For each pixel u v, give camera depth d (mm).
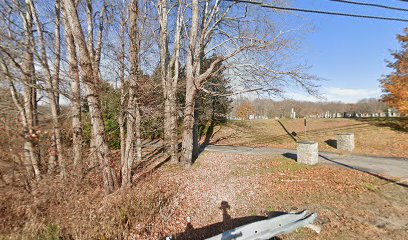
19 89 7629
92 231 4789
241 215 6340
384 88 15180
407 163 10680
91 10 8516
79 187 6605
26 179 6703
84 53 6789
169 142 12500
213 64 10766
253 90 10953
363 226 5254
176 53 12898
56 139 7938
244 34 10828
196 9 11078
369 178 8516
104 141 7438
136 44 7594
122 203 5523
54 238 4801
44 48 7375
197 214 6551
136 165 11312
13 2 7672
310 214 5562
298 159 11258
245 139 20422
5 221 5410
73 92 7082
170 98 11031
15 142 7262
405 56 14148
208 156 14094
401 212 5816
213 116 25266
